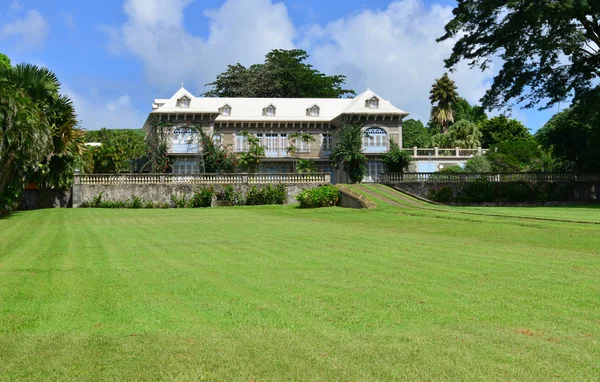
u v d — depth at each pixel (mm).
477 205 42969
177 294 8578
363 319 7035
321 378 5039
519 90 41375
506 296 8297
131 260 12273
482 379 4961
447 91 81125
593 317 7070
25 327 6793
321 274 10297
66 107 31391
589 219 22125
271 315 7266
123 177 36375
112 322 6996
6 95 23594
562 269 10781
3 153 23922
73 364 5500
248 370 5277
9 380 5129
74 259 12453
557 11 34906
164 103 56438
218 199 37688
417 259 12219
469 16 39906
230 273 10453
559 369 5199
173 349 5918
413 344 5988
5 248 14578
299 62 75750
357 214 28500
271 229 20172
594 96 39688
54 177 33094
